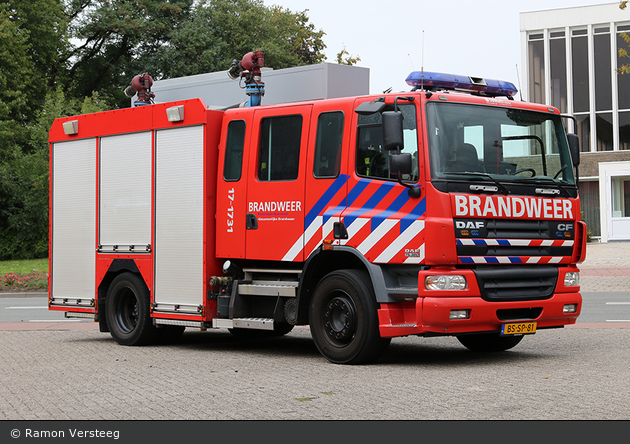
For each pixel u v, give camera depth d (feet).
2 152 128.88
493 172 28.35
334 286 29.17
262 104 36.06
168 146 35.58
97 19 141.49
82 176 39.78
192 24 139.03
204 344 37.40
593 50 124.57
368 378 25.35
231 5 147.33
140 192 36.76
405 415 19.36
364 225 28.45
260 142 32.35
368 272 28.86
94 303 38.91
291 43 167.02
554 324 29.45
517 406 20.18
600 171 122.11
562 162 30.37
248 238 32.37
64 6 150.92
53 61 149.79
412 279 28.02
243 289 32.76
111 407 21.36
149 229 36.22
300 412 20.06
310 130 30.66
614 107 123.54
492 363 28.63
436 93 27.96
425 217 27.04
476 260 27.14
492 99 29.12
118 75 151.94
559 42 126.93
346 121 29.55
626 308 49.57
